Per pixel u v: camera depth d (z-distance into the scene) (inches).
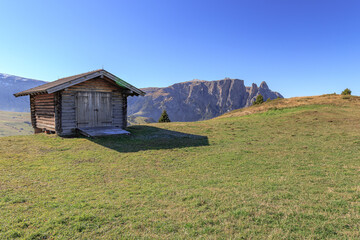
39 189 244.5
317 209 188.4
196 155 418.9
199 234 155.1
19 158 374.0
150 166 346.6
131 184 265.6
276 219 173.5
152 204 206.8
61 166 336.8
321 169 313.3
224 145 513.3
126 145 497.4
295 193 226.5
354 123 743.7
